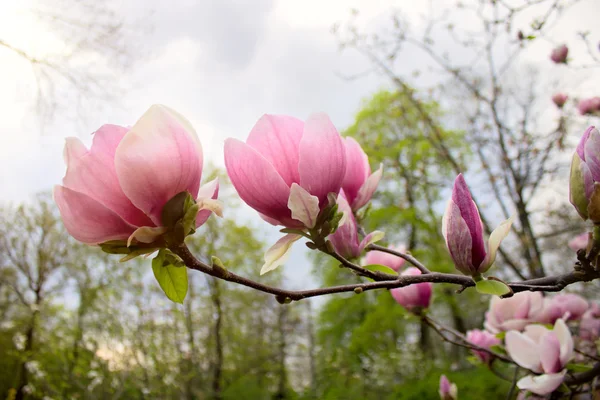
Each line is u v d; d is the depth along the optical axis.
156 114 0.68
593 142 0.79
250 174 0.75
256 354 13.55
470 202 0.82
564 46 2.97
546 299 1.70
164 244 0.71
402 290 1.60
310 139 0.75
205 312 12.86
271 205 0.77
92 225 0.68
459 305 11.21
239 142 0.75
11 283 10.89
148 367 9.99
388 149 10.20
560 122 3.54
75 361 9.12
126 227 0.70
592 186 0.78
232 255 13.18
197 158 0.72
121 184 0.66
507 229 0.80
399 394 8.73
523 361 1.43
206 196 0.79
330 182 0.77
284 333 15.03
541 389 1.35
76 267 10.84
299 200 0.73
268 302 14.09
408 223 12.58
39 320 10.55
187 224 0.70
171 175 0.68
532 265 3.27
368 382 11.12
